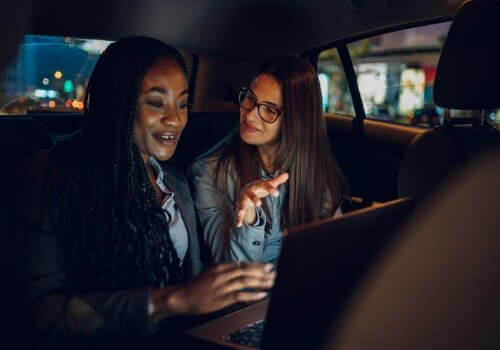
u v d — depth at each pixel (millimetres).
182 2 2348
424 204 837
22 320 1187
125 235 1379
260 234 1737
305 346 894
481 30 1767
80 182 1348
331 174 1982
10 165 1757
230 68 2906
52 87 2354
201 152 2674
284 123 1861
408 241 827
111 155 1379
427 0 2412
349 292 840
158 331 1333
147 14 2338
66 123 2467
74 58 2355
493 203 860
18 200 1303
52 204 1314
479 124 1893
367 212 852
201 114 2854
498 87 1795
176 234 1570
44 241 1289
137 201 1423
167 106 1430
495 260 876
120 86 1378
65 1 2082
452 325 883
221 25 2602
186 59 2768
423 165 1849
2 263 1159
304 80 1860
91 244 1335
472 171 861
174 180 1617
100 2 2172
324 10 2660
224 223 1905
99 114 1396
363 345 839
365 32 2729
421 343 871
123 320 1175
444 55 1845
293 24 2744
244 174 1916
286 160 1894
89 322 1183
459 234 847
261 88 1833
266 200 1876
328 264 835
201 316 1497
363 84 2932
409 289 836
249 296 1148
